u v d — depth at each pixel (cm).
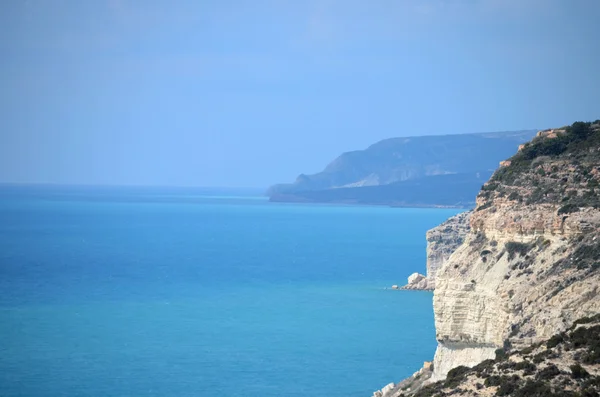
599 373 9362
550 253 12812
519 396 9256
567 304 11650
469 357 13388
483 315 13225
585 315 11331
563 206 13188
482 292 13288
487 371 10419
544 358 10050
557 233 12962
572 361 9812
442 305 13688
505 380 9738
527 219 13350
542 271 12619
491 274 13362
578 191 13450
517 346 11594
